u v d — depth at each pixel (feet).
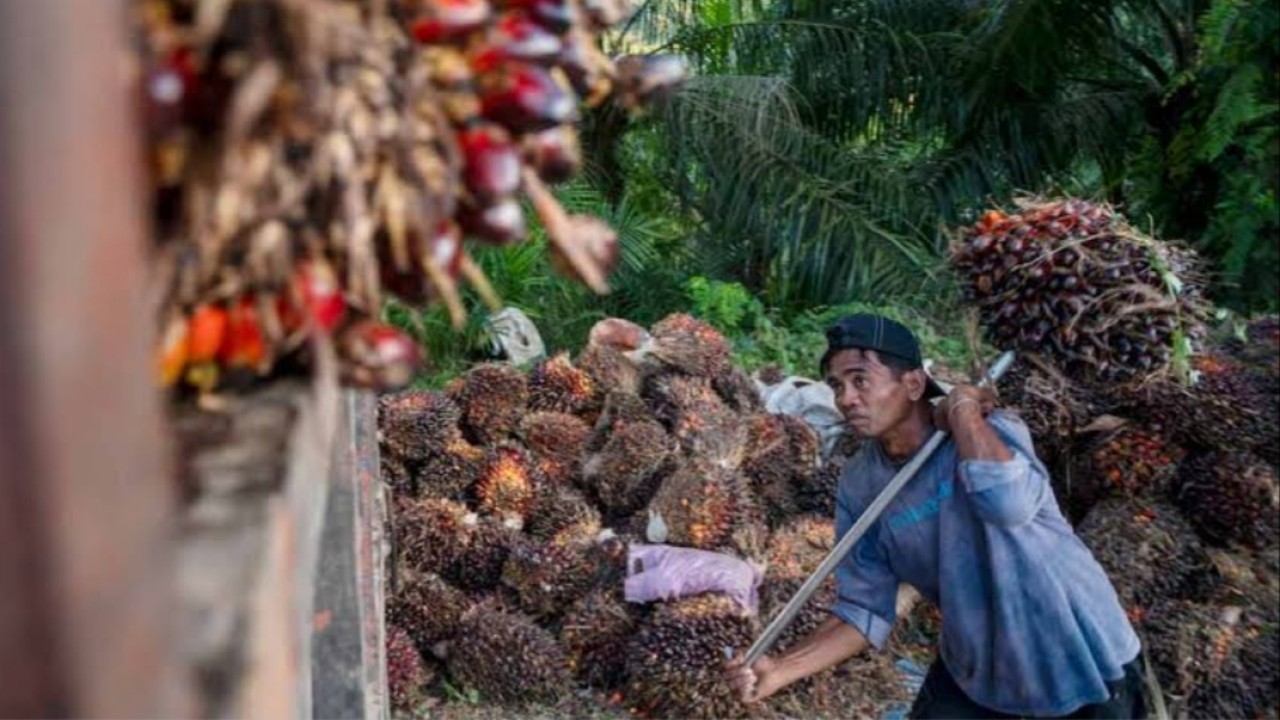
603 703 15.30
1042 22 26.89
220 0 2.58
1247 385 15.29
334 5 2.83
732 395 18.57
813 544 16.22
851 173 29.45
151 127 2.56
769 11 32.37
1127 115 28.45
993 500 8.50
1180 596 15.02
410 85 3.01
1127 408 15.40
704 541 15.81
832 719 15.01
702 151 29.32
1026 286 8.88
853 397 9.07
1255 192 22.11
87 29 1.55
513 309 23.50
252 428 2.82
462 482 17.19
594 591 15.97
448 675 15.84
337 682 4.50
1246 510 14.98
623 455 17.25
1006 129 28.91
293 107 2.70
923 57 29.68
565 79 3.67
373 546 6.57
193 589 2.18
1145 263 8.80
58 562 1.47
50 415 1.46
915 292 27.68
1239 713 14.42
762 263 29.86
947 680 9.48
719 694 14.73
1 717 1.47
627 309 29.19
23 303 1.45
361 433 5.86
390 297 3.62
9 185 1.46
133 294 1.63
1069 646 8.64
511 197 3.39
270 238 2.85
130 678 1.58
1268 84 22.00
